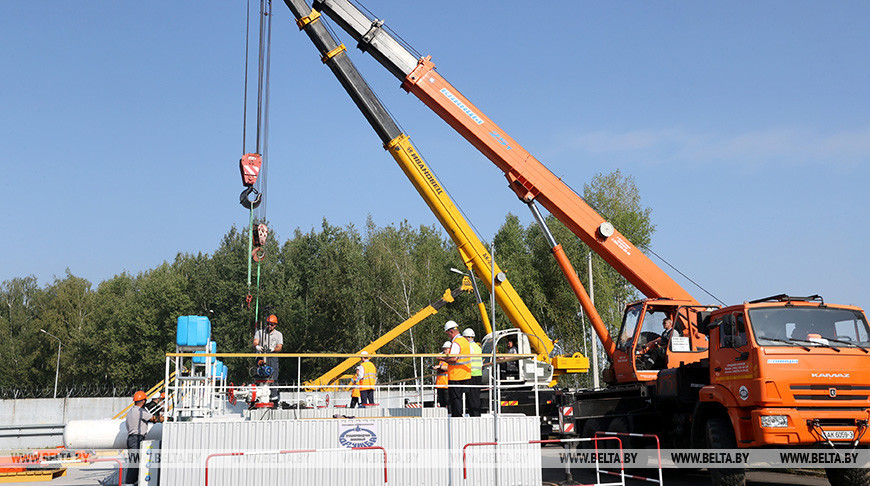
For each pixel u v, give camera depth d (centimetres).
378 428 1071
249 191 1488
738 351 1068
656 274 1526
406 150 1703
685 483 1306
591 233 1551
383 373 5191
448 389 1280
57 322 7788
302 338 5650
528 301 4797
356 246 5638
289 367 5631
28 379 7669
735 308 1091
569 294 4562
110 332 6353
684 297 1512
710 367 1143
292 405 1452
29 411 4062
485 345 1814
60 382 7562
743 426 1051
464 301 5256
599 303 4294
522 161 1584
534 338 1823
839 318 1077
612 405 1463
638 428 1388
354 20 1630
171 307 6019
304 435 1050
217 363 1387
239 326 5612
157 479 1086
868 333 1073
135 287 8344
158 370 6175
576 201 1571
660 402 1334
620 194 4891
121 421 1420
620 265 1537
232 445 1030
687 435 1272
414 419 1081
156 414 1463
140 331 6138
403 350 4909
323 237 6431
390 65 1625
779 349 1024
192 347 1230
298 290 6216
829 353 1028
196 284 6203
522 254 5275
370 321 5206
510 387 1741
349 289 5147
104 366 6406
